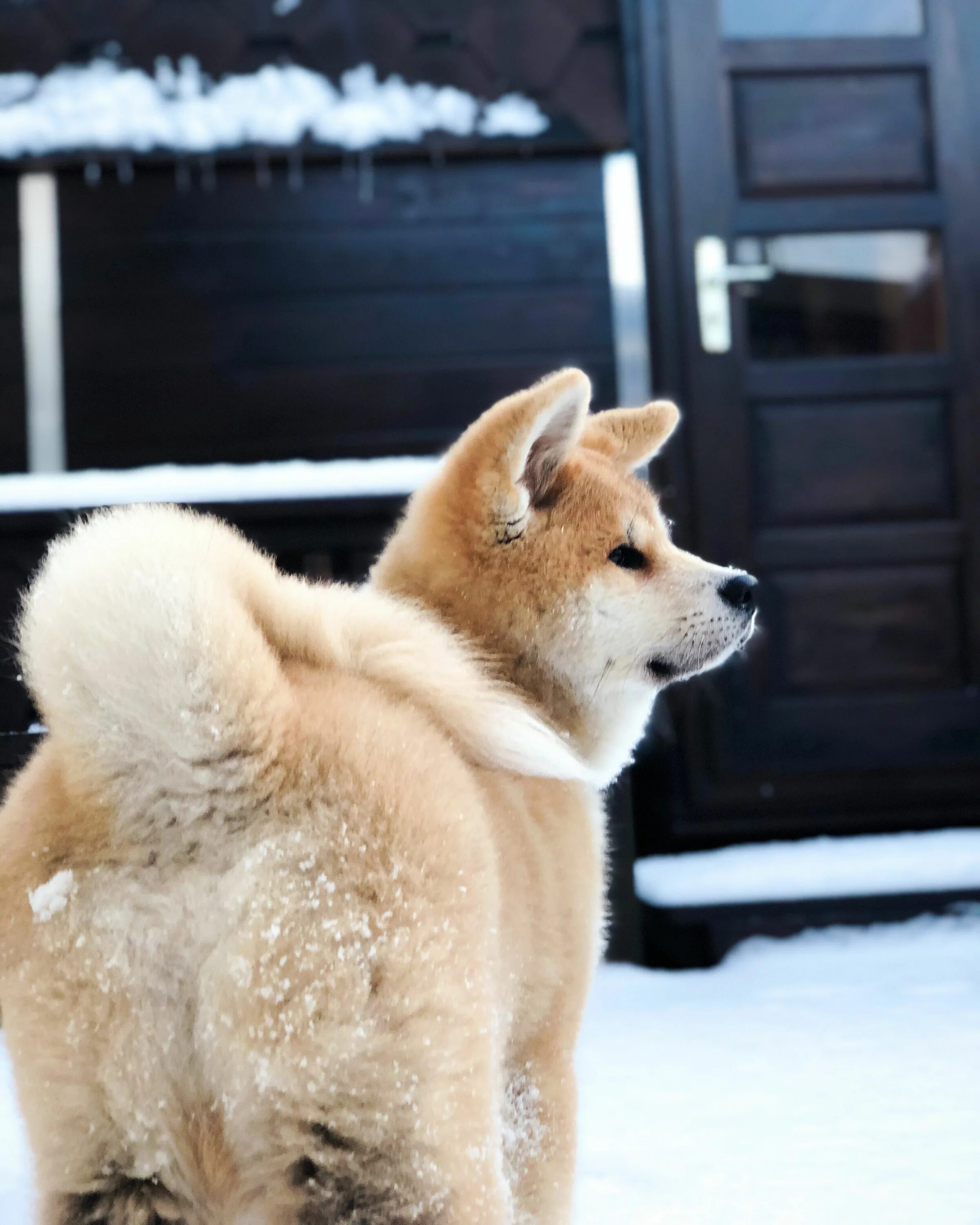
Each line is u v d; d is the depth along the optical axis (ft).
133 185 14.94
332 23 15.05
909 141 15.37
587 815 5.47
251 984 3.61
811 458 14.98
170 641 3.74
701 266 15.05
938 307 15.38
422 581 5.64
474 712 4.47
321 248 15.08
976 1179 6.59
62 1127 3.69
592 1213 6.28
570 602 5.64
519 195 15.30
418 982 3.68
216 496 11.33
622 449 6.77
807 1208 6.26
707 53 15.20
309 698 4.05
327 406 14.99
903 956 12.22
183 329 14.92
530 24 15.20
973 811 14.60
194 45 14.93
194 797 3.74
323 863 3.70
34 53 14.76
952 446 15.05
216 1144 3.71
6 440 14.69
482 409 15.12
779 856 13.23
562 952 5.01
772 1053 9.28
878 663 14.75
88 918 3.72
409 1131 3.59
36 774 4.20
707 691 14.48
